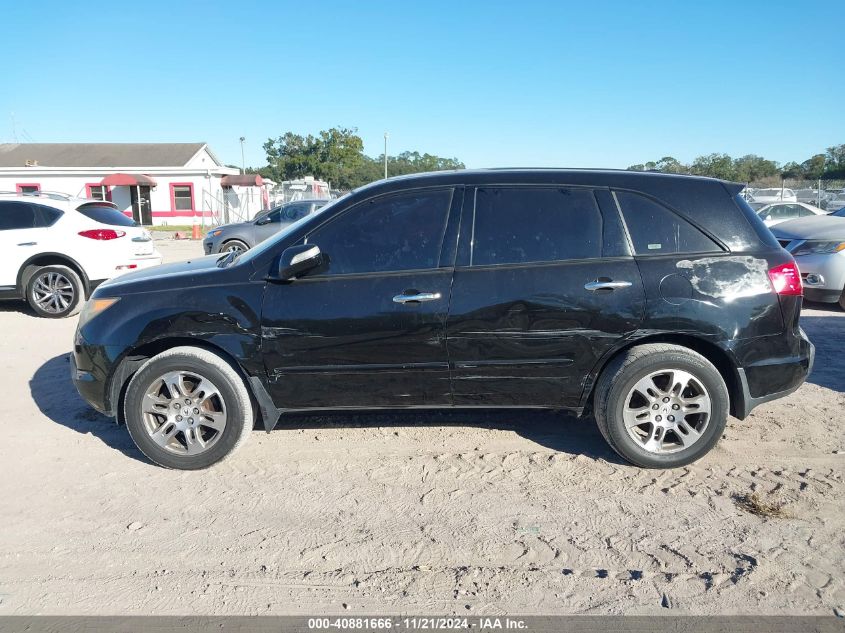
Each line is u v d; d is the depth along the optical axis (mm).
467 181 4238
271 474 4176
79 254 9258
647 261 4047
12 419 5164
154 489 3994
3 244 9070
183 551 3330
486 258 4105
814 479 4004
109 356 4242
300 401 4250
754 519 3557
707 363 4012
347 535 3461
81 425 5031
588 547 3320
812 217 9922
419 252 4133
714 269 4031
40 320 9148
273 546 3363
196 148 43188
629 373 4016
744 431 4746
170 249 23078
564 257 4086
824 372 6141
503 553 3279
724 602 2883
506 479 4070
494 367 4105
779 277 4059
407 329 4059
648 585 3008
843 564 3141
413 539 3416
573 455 4391
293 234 4250
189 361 4102
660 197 4133
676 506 3709
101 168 36844
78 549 3354
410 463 4309
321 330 4082
